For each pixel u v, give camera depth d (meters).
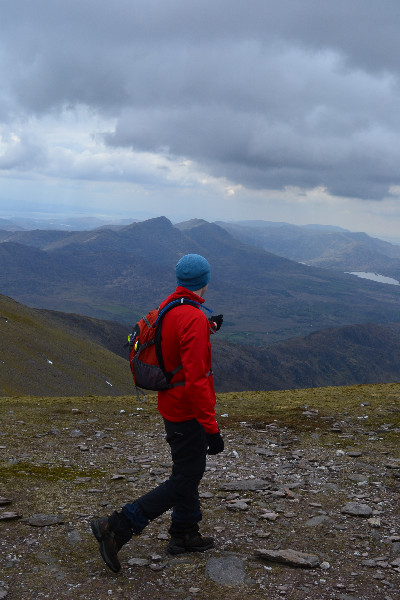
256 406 14.73
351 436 10.38
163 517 5.88
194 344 4.11
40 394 152.00
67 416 13.16
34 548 4.77
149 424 12.17
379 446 9.46
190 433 4.47
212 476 7.70
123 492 6.73
